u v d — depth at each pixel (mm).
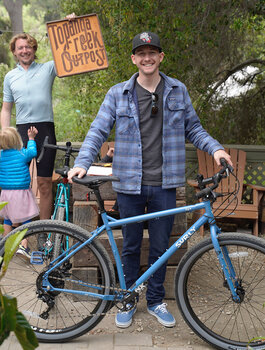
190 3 5844
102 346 2641
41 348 2621
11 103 4035
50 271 2643
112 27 6062
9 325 1239
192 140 2828
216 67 7117
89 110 7832
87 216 3201
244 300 2811
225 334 2799
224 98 7688
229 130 7766
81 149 2637
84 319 2666
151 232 2828
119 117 2689
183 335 2801
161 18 5746
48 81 3928
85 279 3076
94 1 6758
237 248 2695
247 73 7875
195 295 3277
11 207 3742
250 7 6180
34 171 4945
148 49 2570
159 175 2723
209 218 2574
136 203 2781
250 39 7504
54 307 2979
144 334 2779
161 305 2941
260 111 7770
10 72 3953
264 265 3682
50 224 2617
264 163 5324
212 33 6359
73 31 3777
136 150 2691
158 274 2898
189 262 2633
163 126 2672
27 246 2938
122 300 2627
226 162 2549
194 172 5391
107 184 3260
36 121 3895
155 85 2682
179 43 5977
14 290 2967
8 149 3705
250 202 5445
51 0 25750
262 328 2887
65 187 3477
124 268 2918
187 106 2770
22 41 3797
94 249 2627
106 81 6715
